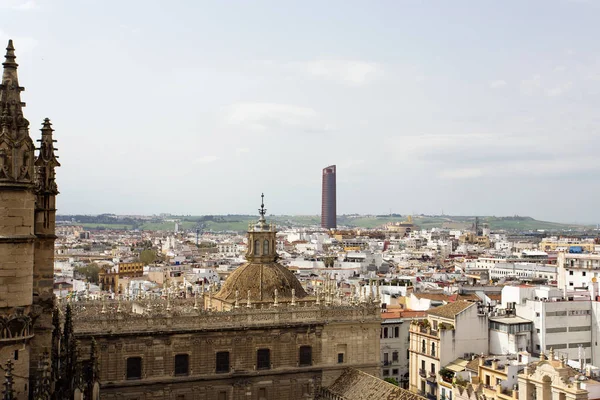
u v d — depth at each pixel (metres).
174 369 101.44
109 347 96.75
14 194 32.00
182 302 124.81
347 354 113.12
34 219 35.81
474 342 140.12
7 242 31.80
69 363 38.66
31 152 32.59
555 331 141.38
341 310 112.69
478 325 140.88
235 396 105.12
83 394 37.12
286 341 109.00
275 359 108.12
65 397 36.59
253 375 106.19
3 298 31.86
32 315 33.19
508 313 151.50
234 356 105.44
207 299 123.81
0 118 31.70
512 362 115.56
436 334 139.12
